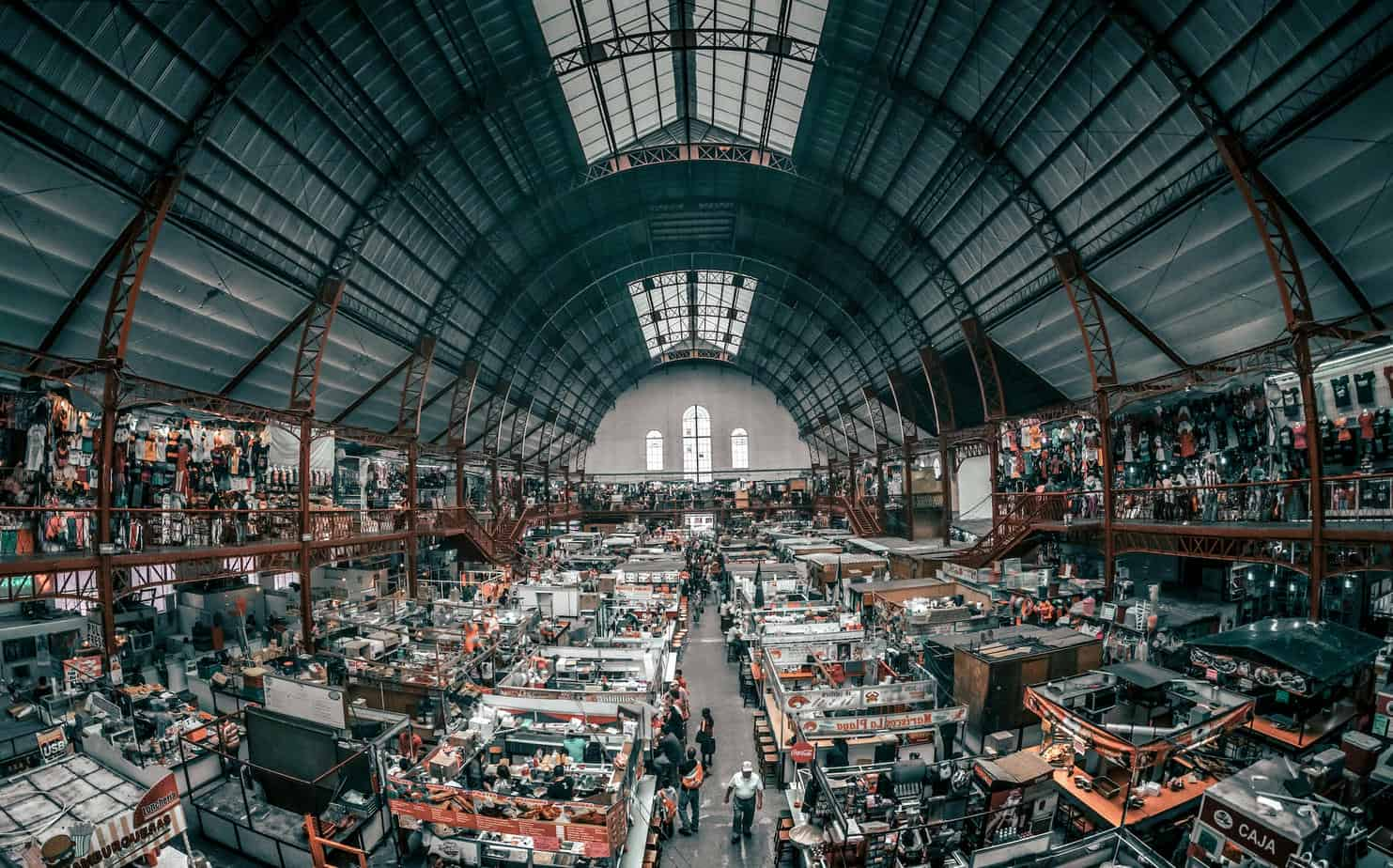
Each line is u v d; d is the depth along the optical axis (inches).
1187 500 625.6
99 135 458.6
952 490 1624.0
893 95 702.5
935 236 907.4
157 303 603.8
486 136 788.6
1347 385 492.1
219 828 366.0
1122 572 717.9
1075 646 426.3
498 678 544.4
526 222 1010.7
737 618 812.6
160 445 603.5
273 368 799.1
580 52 668.7
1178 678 375.2
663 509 1936.5
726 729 577.6
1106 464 673.6
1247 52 457.4
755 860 385.7
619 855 330.3
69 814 231.0
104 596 466.0
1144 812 306.2
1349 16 403.5
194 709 491.5
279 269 669.9
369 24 558.6
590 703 436.5
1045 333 856.3
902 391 1315.2
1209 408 608.4
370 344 903.7
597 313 1530.5
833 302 1330.0
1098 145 609.0
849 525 1649.9
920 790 328.5
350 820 340.5
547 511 1558.8
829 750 370.6
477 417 1397.6
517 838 316.5
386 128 661.9
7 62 392.8
